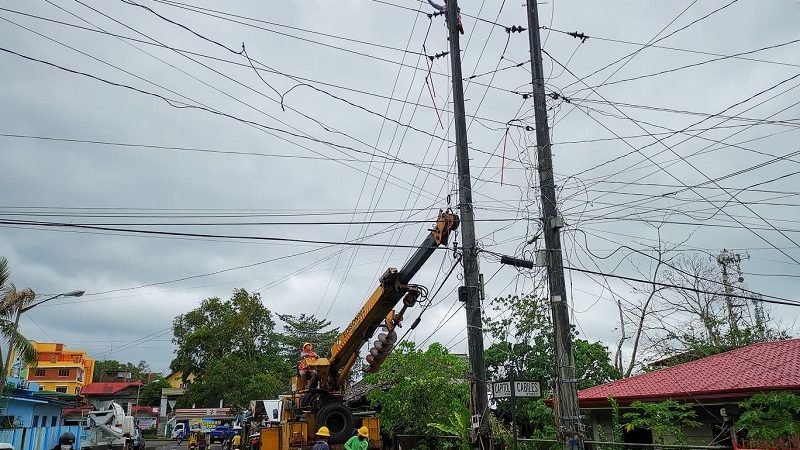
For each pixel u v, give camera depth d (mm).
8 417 31453
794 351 15422
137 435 40031
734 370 15312
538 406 19359
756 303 28344
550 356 21078
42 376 71562
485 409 13156
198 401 59125
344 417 16328
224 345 60938
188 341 61469
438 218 13992
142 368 121250
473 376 13320
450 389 18250
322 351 62312
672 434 12883
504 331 22703
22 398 33938
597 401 16703
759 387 12367
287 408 17938
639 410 15508
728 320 27875
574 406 11391
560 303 11820
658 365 28344
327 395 17281
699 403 14016
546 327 21641
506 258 13492
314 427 16484
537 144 12852
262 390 54844
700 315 27688
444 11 15570
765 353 16234
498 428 13125
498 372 22172
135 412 77562
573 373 11516
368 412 18141
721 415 13898
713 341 27156
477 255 13867
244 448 31328
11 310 26484
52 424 41375
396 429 19344
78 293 27531
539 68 13297
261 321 63688
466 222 14016
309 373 17703
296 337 64875
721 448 10188
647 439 16953
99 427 32656
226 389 56406
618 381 19188
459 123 14758
